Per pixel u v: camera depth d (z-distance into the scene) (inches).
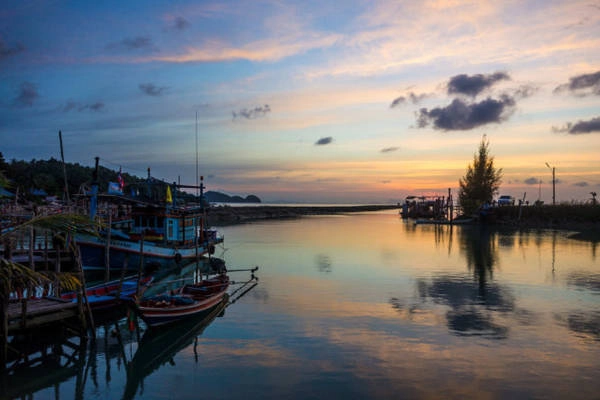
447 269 1352.1
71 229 594.6
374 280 1165.1
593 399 478.0
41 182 3435.0
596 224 2918.3
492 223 3511.3
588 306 876.6
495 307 866.8
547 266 1408.7
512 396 484.1
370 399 477.4
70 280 616.4
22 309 600.1
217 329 722.2
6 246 758.5
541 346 638.5
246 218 4813.0
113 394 511.8
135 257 1240.8
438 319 778.8
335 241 2245.3
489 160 3752.5
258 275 1248.2
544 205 3390.7
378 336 682.8
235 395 492.1
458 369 554.6
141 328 753.6
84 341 677.9
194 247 1509.6
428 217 4586.6
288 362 579.2
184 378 537.0
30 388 529.7
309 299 937.5
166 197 1413.6
